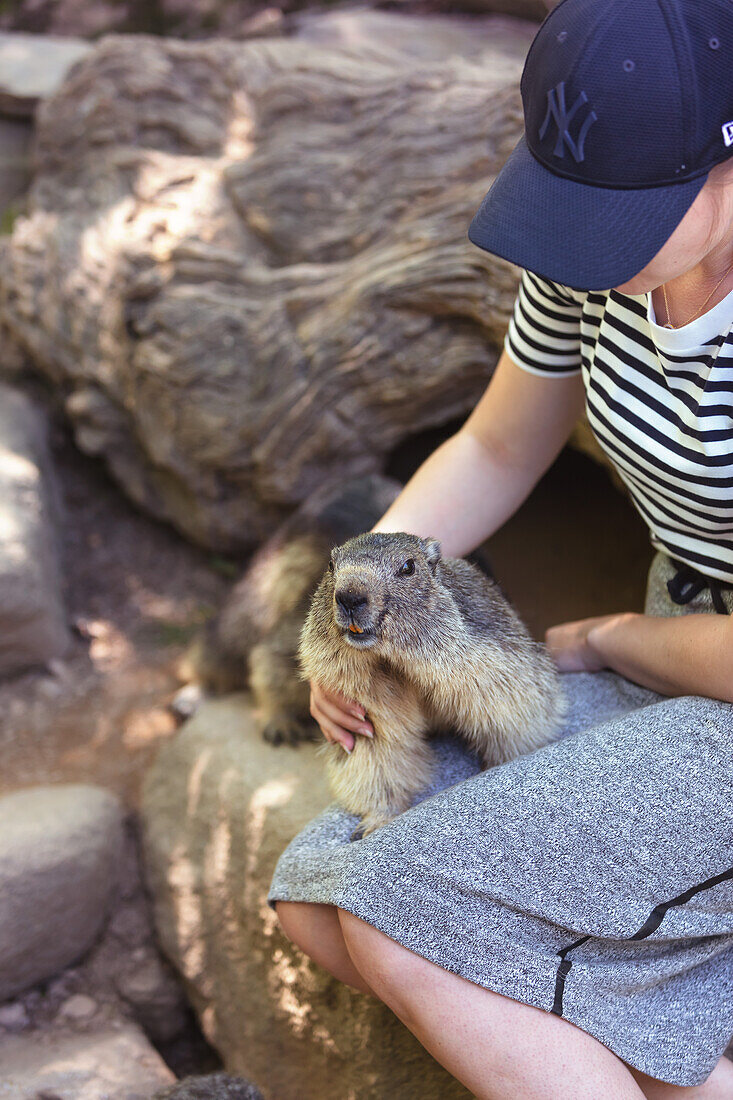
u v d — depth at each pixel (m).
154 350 4.31
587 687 2.35
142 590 4.69
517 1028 1.71
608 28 1.50
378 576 2.02
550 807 1.77
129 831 3.44
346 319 3.83
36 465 4.61
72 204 4.84
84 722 3.90
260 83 4.57
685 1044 1.79
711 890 1.76
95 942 3.19
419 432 4.07
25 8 6.84
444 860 1.76
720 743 1.77
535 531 4.35
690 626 1.99
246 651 3.57
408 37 5.36
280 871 2.06
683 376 1.79
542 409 2.28
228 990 2.90
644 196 1.53
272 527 4.49
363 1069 2.40
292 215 4.20
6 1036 2.87
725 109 1.49
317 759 3.03
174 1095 2.29
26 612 3.97
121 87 4.73
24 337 4.92
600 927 1.75
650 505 2.07
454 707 2.17
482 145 3.67
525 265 1.58
